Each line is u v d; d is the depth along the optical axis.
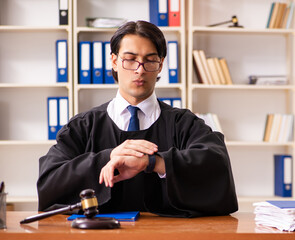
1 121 3.62
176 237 1.11
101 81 3.41
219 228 1.20
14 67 3.62
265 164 3.74
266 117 3.64
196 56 3.51
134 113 1.70
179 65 3.61
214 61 3.52
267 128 3.60
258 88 3.54
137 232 1.10
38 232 1.10
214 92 3.72
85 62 3.40
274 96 3.76
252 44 3.74
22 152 3.62
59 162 1.56
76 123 1.72
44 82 3.64
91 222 1.17
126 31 1.54
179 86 3.45
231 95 3.73
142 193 1.60
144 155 1.41
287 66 3.75
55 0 3.62
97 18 3.42
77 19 3.63
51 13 3.62
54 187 1.50
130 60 1.55
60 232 1.10
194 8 3.71
